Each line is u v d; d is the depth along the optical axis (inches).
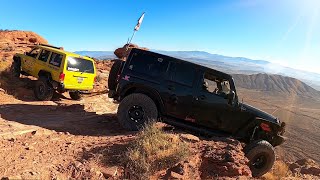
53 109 271.9
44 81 318.7
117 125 211.9
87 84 346.3
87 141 166.7
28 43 748.0
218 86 205.0
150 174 129.1
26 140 158.2
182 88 199.6
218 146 165.3
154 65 202.1
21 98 308.7
